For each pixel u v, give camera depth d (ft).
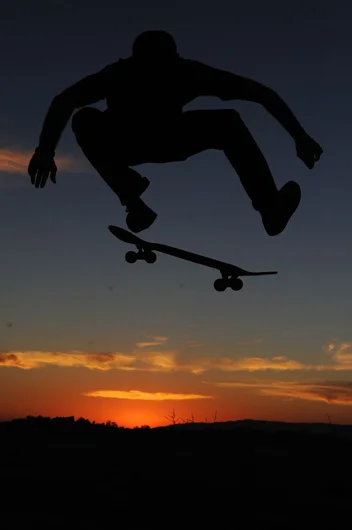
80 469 24.58
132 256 20.12
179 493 21.79
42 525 18.16
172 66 15.23
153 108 15.38
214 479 23.68
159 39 15.33
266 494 21.94
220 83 15.39
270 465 26.30
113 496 21.18
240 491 22.21
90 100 15.61
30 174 15.23
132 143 15.99
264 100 15.71
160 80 15.21
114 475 23.88
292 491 22.40
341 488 22.82
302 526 18.79
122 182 16.94
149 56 15.26
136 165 16.78
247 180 16.75
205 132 15.89
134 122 15.56
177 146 16.07
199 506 20.47
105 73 15.43
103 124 15.89
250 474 24.61
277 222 17.52
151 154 16.29
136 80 15.28
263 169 16.52
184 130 15.80
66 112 15.24
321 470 25.71
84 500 20.71
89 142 16.19
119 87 15.35
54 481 22.75
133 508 20.10
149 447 29.58
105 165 16.65
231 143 16.08
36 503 20.33
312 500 21.38
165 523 18.89
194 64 15.35
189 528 18.51
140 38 15.48
